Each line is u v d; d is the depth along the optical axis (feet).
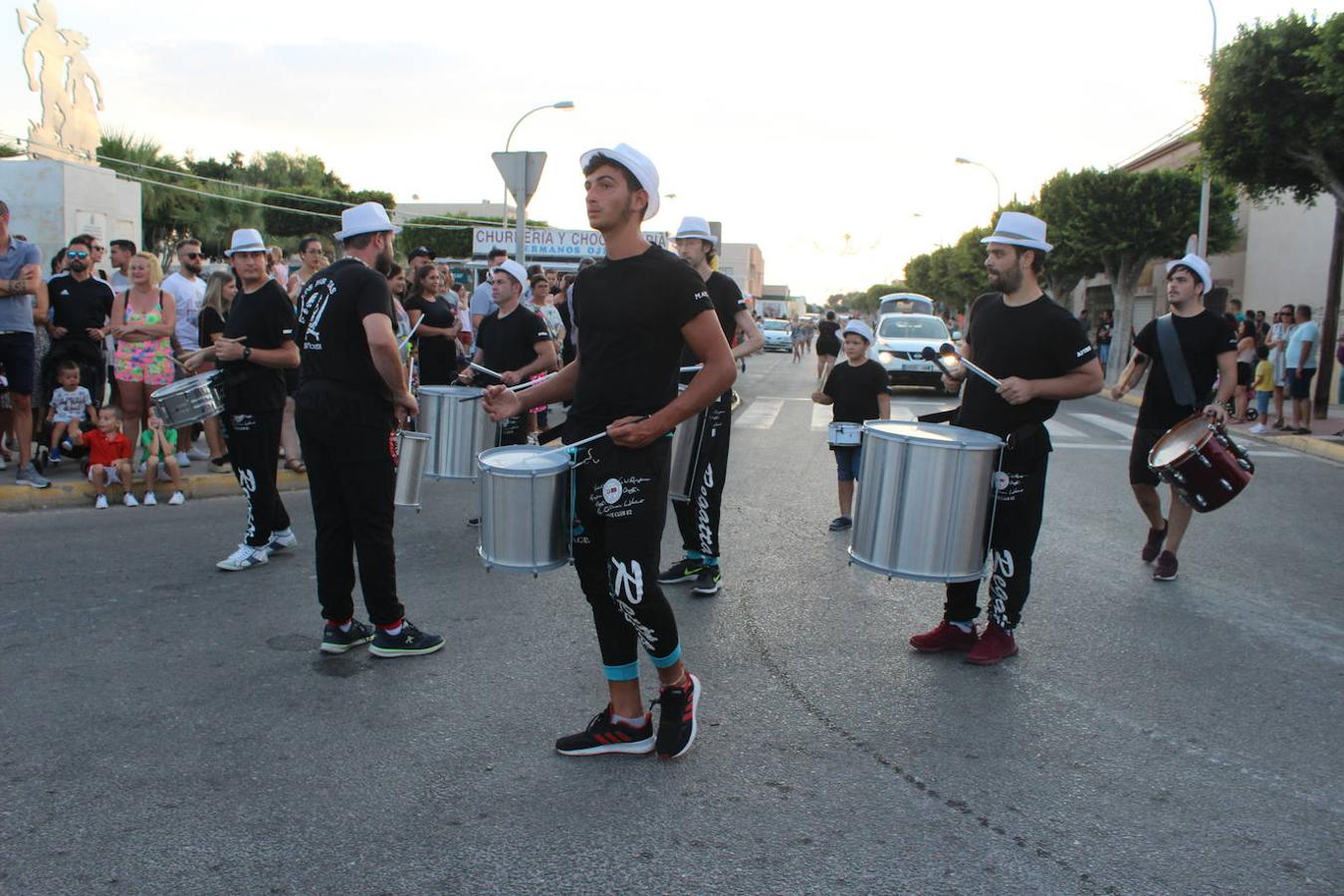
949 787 11.57
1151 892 9.52
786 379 84.89
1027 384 14.57
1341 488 33.65
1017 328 15.12
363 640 15.99
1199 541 24.79
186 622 16.97
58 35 52.03
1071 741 12.92
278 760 11.98
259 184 141.69
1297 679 15.30
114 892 9.22
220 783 11.37
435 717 13.30
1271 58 44.27
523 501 11.64
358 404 14.60
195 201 103.65
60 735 12.54
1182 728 13.41
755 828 10.55
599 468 11.32
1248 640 17.13
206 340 27.40
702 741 12.74
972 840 10.40
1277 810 11.18
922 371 68.64
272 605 17.95
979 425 15.53
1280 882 9.73
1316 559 23.15
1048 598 19.47
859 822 10.72
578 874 9.64
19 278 25.20
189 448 30.81
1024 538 15.38
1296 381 47.80
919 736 13.00
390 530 15.28
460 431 21.26
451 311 27.99
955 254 162.81
